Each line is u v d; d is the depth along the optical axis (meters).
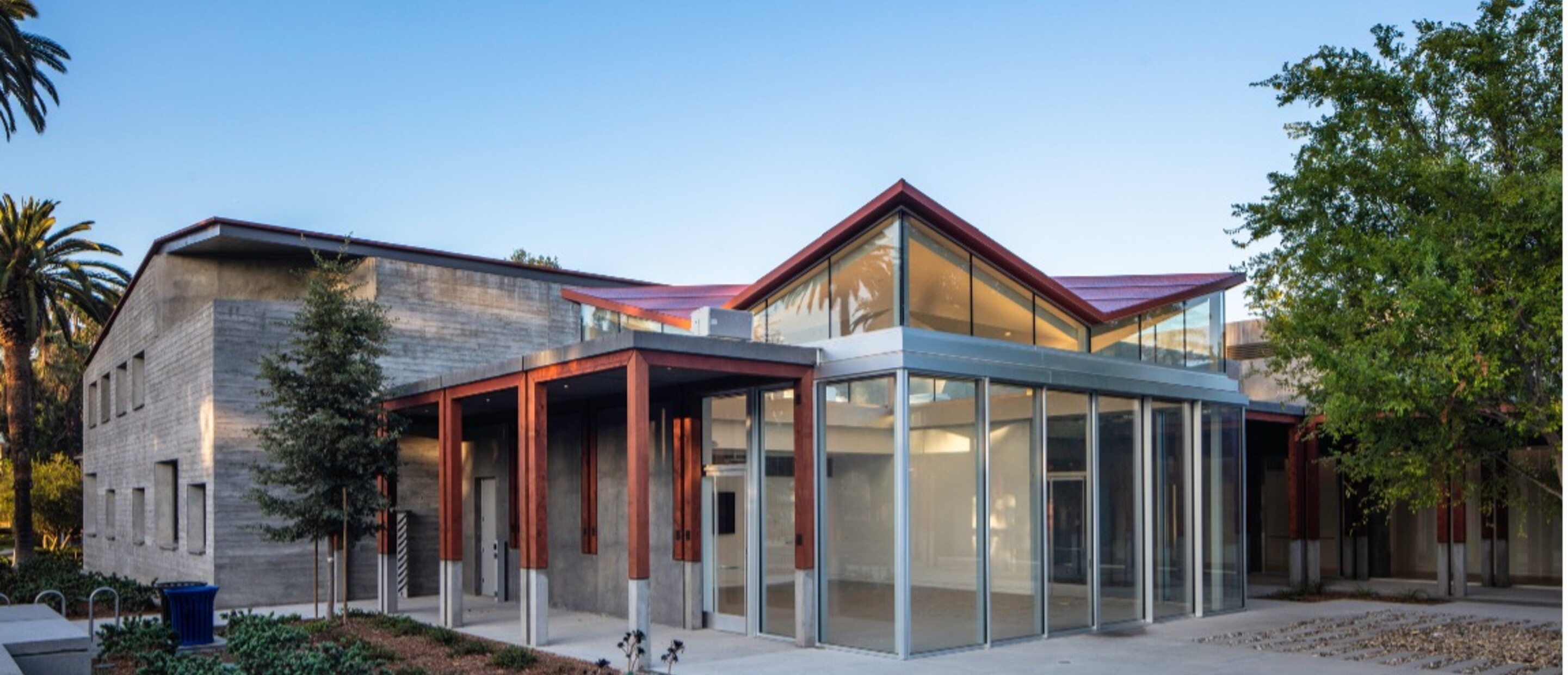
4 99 22.64
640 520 12.91
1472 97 12.66
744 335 14.53
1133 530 16.84
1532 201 10.90
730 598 15.85
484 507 21.66
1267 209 13.96
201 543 21.23
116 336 29.33
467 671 12.66
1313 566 22.47
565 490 19.03
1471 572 24.59
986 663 13.20
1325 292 13.17
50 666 11.13
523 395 14.79
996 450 14.82
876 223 14.66
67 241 31.31
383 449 17.16
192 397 21.33
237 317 20.41
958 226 14.69
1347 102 13.12
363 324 17.14
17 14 23.42
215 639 15.07
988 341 14.57
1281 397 29.06
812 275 15.59
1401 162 12.17
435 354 22.58
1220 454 18.62
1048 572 15.37
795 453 14.52
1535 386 12.10
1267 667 13.05
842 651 13.94
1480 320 11.13
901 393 13.48
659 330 21.19
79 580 21.05
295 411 16.89
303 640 13.59
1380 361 11.38
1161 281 19.02
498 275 23.91
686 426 16.31
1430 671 12.83
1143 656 13.76
